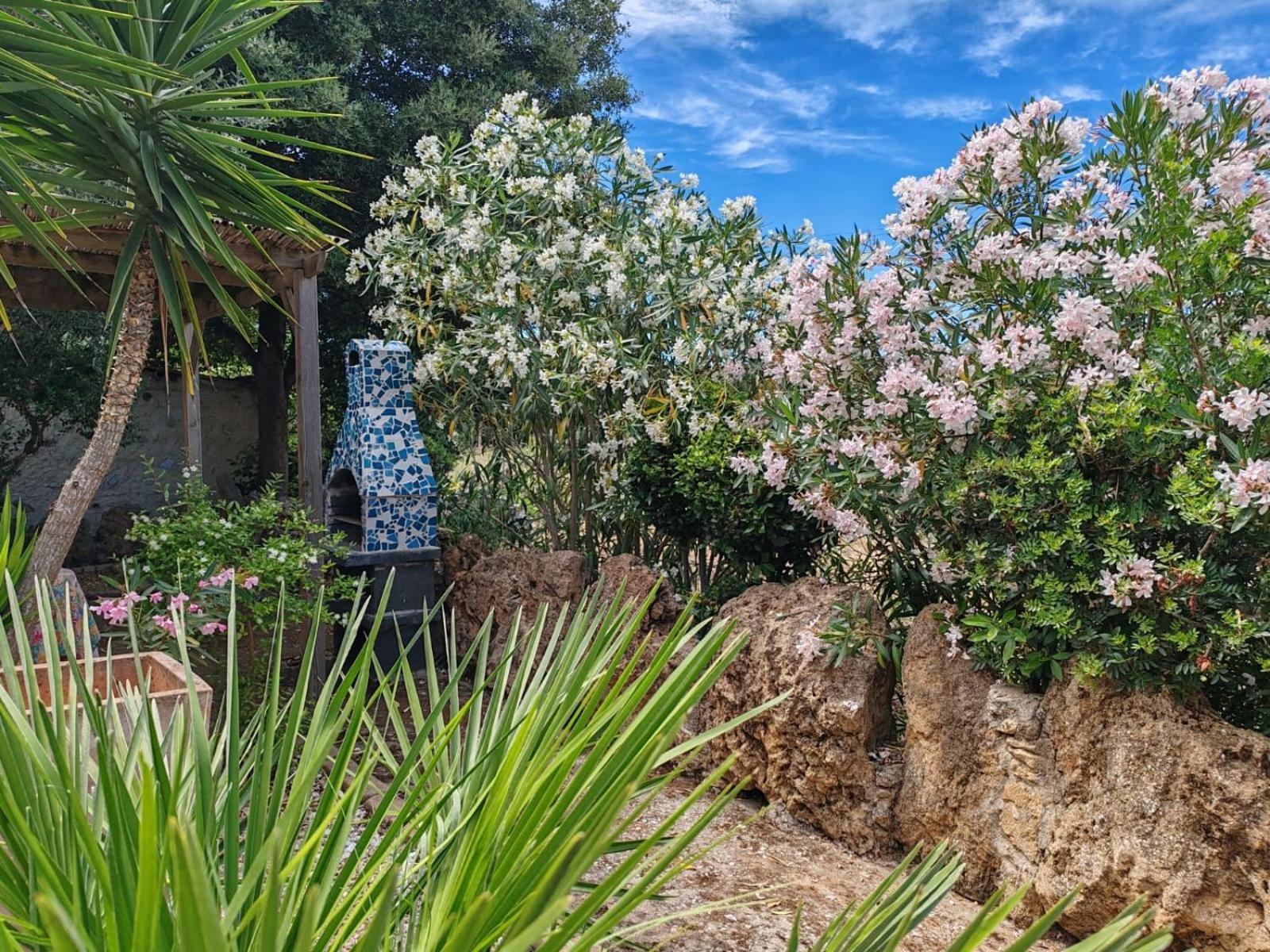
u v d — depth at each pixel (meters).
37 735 1.32
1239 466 2.78
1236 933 2.67
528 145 6.34
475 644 1.67
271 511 4.77
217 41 4.17
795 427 4.05
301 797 1.16
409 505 5.76
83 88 3.60
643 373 5.53
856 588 4.03
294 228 4.07
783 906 3.03
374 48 10.02
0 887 1.12
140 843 0.75
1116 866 2.86
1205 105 3.43
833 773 3.59
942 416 3.34
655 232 6.03
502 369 5.78
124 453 9.84
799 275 4.06
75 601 3.85
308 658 1.49
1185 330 3.04
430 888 1.26
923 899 1.24
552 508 6.27
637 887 0.90
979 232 3.79
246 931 1.12
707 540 5.02
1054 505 3.16
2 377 8.57
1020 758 3.18
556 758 1.17
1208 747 2.79
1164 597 2.92
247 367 11.66
